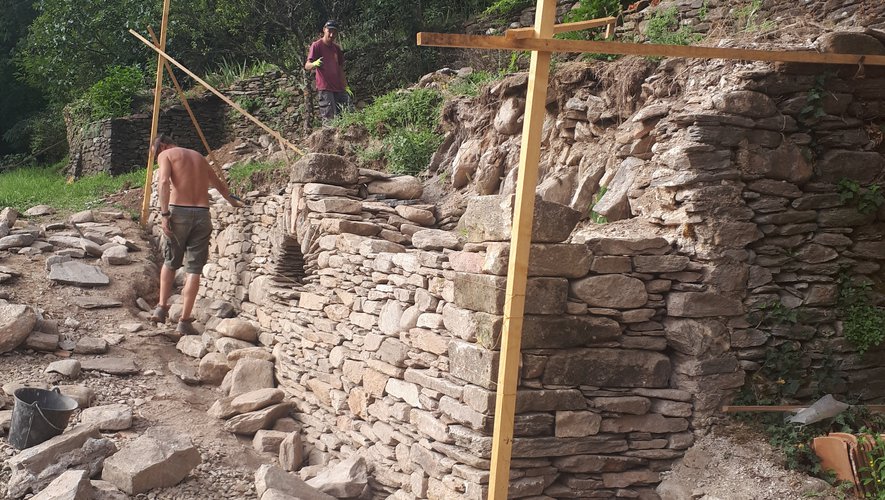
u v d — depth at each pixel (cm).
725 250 465
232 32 1672
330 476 531
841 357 491
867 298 494
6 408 585
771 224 479
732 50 399
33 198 1241
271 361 752
